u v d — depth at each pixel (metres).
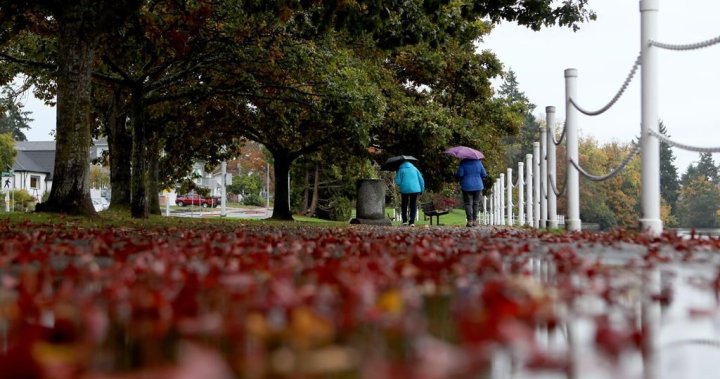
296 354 2.28
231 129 29.86
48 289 3.97
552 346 2.52
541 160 17.17
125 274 4.42
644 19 10.14
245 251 6.80
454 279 4.47
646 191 10.34
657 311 3.35
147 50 19.23
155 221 18.05
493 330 2.44
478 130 31.83
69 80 15.32
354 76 22.42
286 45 20.20
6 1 16.02
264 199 91.31
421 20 14.31
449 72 32.16
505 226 21.91
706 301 3.67
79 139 15.41
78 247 7.50
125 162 24.64
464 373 2.05
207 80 23.95
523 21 15.09
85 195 15.58
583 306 3.47
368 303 3.21
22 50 23.58
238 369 2.09
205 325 2.78
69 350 2.36
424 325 2.82
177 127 29.22
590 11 14.80
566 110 13.81
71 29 15.34
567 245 8.60
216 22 19.62
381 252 6.81
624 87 10.52
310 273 4.69
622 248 7.79
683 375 2.15
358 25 13.73
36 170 95.88
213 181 46.50
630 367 2.25
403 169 22.22
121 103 24.59
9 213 17.39
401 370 1.95
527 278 4.33
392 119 28.20
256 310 3.05
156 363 2.22
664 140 9.65
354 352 2.32
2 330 2.82
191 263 5.32
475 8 14.89
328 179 47.78
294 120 27.11
